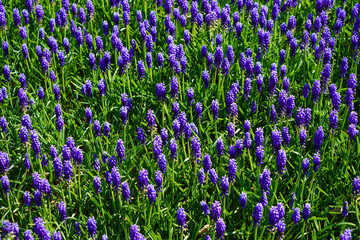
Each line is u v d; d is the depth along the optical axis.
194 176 6.11
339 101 6.83
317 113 7.38
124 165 6.48
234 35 9.24
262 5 9.38
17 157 6.69
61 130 6.78
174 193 6.23
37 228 5.01
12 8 9.66
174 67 7.54
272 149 6.19
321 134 6.11
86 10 9.72
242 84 7.71
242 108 7.64
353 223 6.11
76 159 5.95
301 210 5.97
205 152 6.74
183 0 9.47
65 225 5.62
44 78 7.88
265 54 8.34
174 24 8.84
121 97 7.16
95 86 7.90
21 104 6.95
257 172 6.06
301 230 5.79
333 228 6.16
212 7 9.34
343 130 7.33
